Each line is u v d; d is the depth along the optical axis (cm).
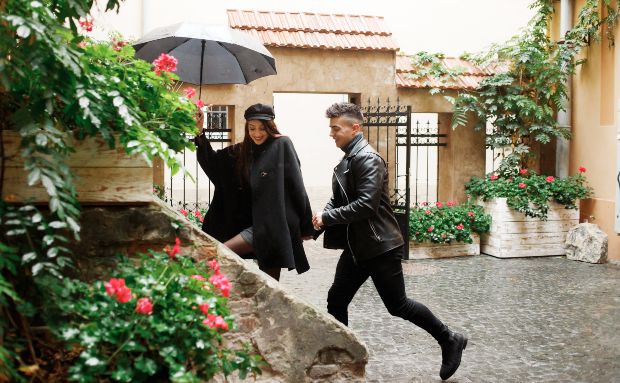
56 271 291
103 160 334
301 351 377
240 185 497
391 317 671
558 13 1148
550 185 1048
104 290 290
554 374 500
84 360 264
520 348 564
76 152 326
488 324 640
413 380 485
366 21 1094
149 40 529
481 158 1110
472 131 1105
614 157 1025
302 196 493
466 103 1068
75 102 302
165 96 353
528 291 791
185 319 285
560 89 1069
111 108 314
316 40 1032
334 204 487
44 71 273
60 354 296
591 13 1050
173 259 332
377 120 998
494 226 1045
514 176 1085
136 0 1891
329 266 964
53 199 265
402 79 1070
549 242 1049
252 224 492
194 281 304
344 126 469
